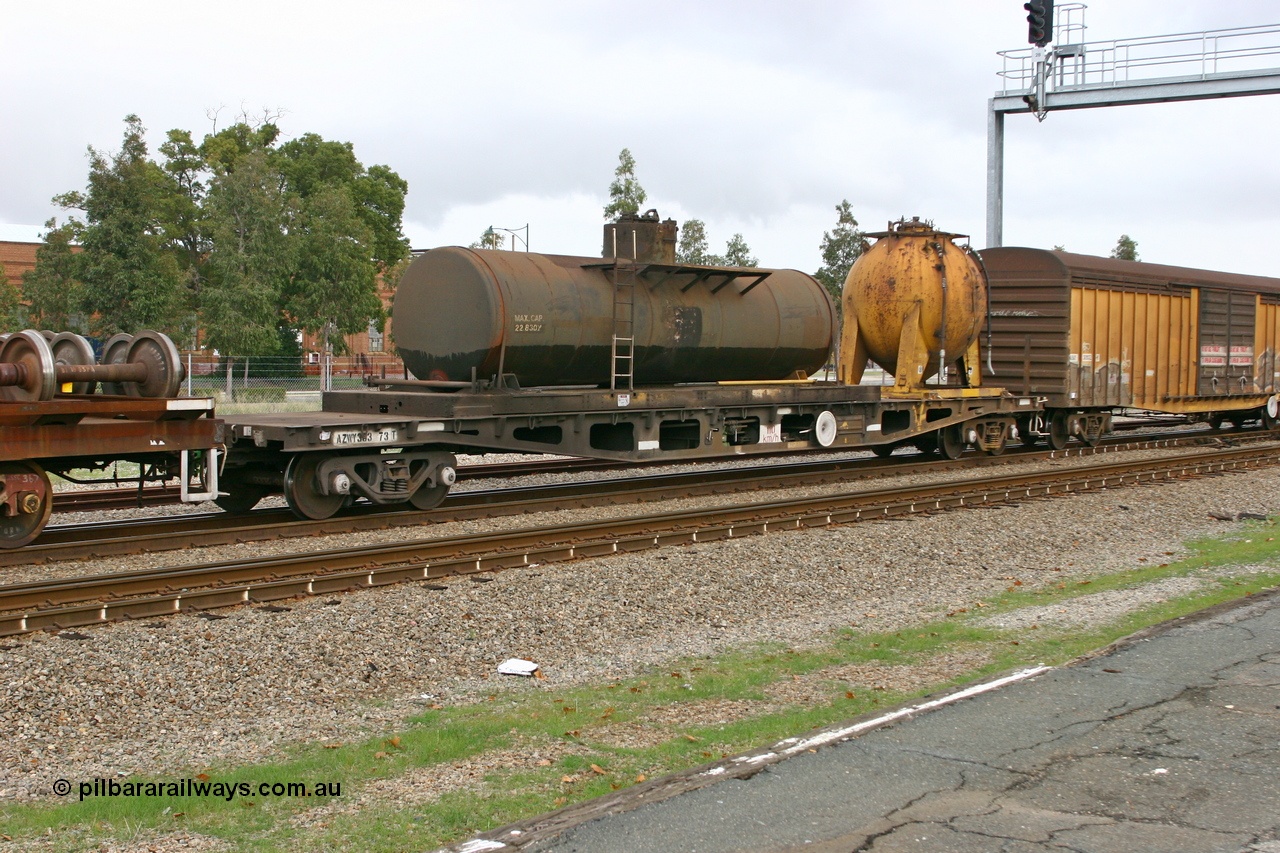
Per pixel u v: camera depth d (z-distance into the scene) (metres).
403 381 15.17
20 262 60.34
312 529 12.24
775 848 4.79
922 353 20.03
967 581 11.40
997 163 31.80
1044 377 22.77
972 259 20.72
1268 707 6.64
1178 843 4.81
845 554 11.99
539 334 14.55
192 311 44.00
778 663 8.30
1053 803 5.25
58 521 13.12
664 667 8.22
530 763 6.09
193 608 8.78
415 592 9.54
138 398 10.89
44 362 10.20
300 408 27.62
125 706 6.93
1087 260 23.31
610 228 16.05
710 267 16.23
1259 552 12.66
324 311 45.81
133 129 36.03
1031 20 25.91
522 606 9.34
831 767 5.70
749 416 17.03
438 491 14.12
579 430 14.91
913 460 21.03
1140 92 29.12
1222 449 24.09
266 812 5.44
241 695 7.22
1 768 6.05
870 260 20.39
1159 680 7.20
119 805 5.50
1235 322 27.69
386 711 7.12
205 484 11.63
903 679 7.81
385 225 59.12
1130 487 17.72
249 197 42.50
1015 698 6.84
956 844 4.81
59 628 8.16
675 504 15.01
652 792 5.41
